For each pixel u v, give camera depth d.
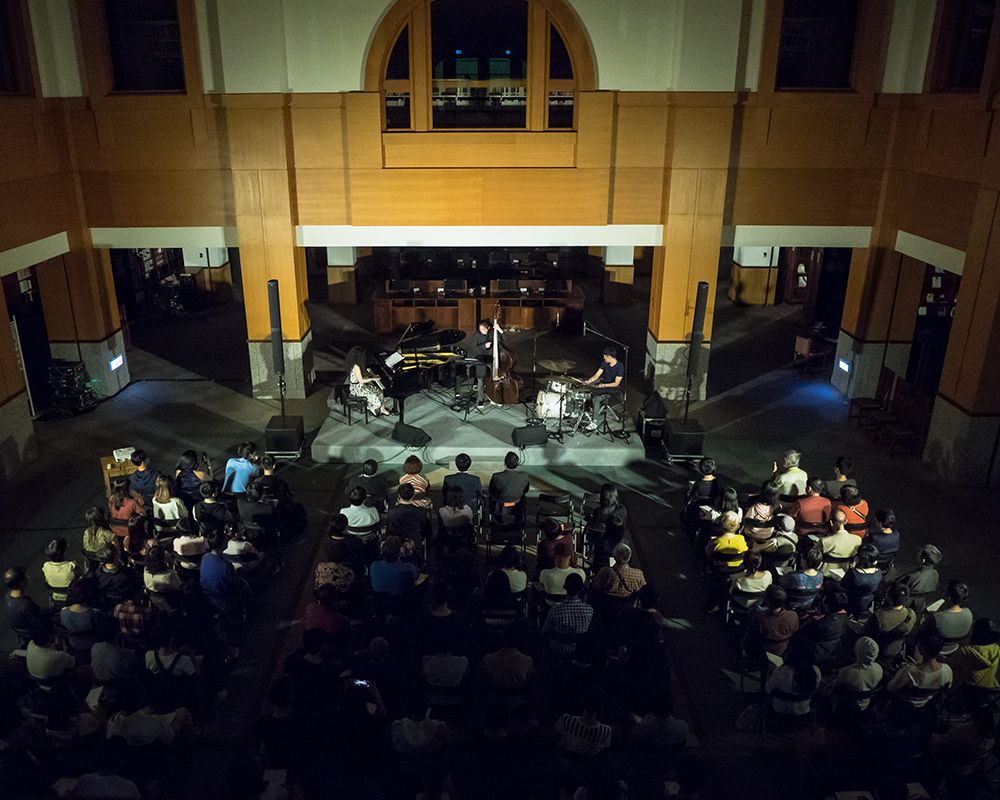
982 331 11.35
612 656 7.84
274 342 12.73
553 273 21.38
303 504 11.47
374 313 19.00
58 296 14.35
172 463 12.67
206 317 20.22
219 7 12.79
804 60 13.50
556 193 14.09
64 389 14.29
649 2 12.95
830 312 19.23
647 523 11.06
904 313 14.54
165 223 14.17
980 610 9.17
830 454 13.10
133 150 13.66
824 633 7.32
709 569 9.01
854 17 13.23
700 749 7.17
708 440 13.62
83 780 5.49
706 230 14.02
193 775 6.82
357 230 14.35
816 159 13.75
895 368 14.95
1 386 11.83
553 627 7.13
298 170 13.92
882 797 5.87
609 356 12.88
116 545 8.44
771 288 21.38
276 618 9.00
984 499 11.68
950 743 5.96
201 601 7.43
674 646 8.62
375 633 7.59
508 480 9.54
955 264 12.23
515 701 6.49
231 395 15.38
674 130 13.46
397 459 12.67
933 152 12.84
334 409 13.97
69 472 12.37
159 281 20.89
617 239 14.42
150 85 13.51
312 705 5.94
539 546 8.49
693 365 12.77
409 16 13.16
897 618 7.34
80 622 7.23
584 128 13.65
